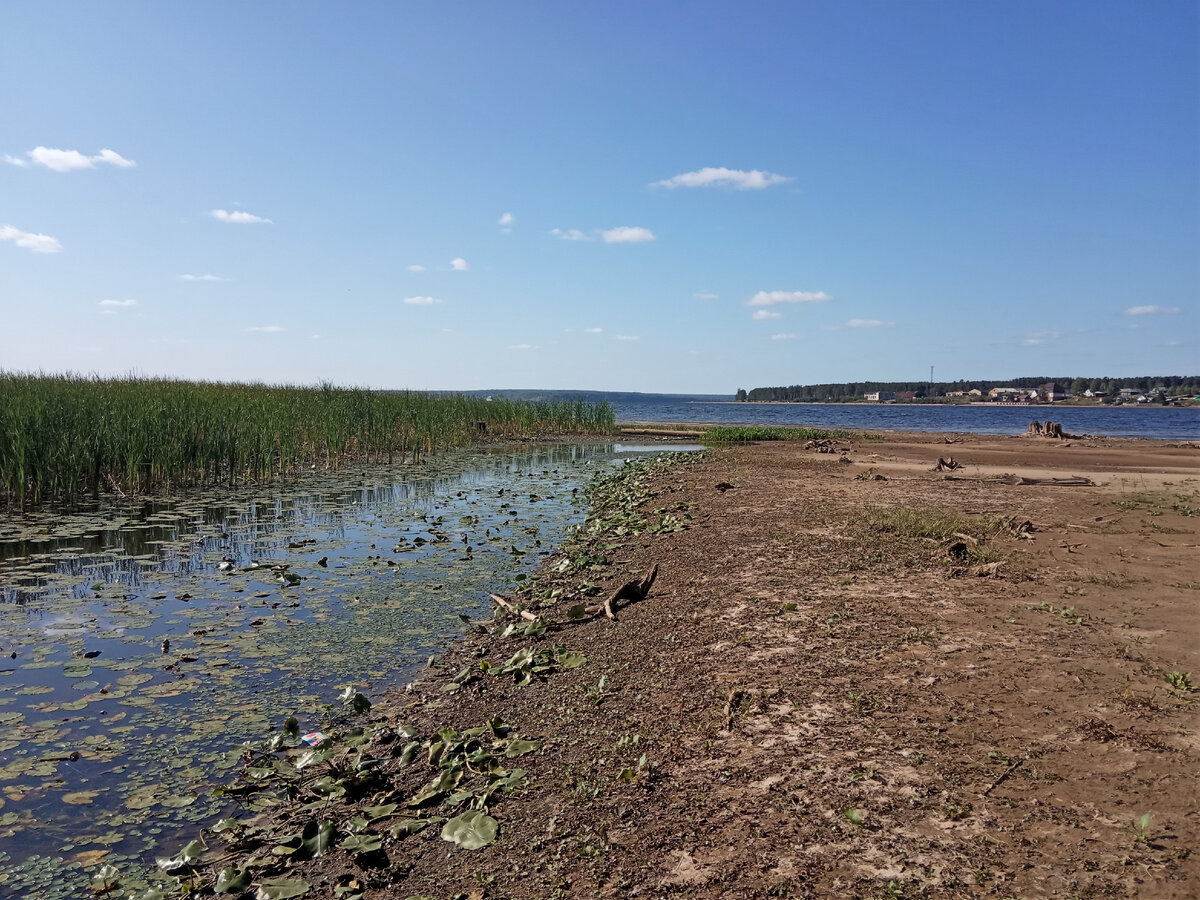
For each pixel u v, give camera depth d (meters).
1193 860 3.02
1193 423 58.06
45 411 15.08
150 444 15.49
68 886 3.79
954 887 3.01
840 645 5.73
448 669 6.45
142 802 4.51
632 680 5.57
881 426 51.31
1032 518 11.32
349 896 3.55
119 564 10.01
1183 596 6.82
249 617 7.89
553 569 9.47
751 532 10.50
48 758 5.00
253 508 14.16
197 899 3.66
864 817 3.53
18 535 11.58
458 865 3.67
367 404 24.70
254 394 25.56
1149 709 4.37
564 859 3.53
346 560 10.32
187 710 5.72
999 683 4.86
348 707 5.75
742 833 3.52
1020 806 3.51
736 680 5.25
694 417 72.31
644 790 3.99
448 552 10.79
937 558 8.45
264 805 4.50
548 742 4.80
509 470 21.27
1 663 6.59
